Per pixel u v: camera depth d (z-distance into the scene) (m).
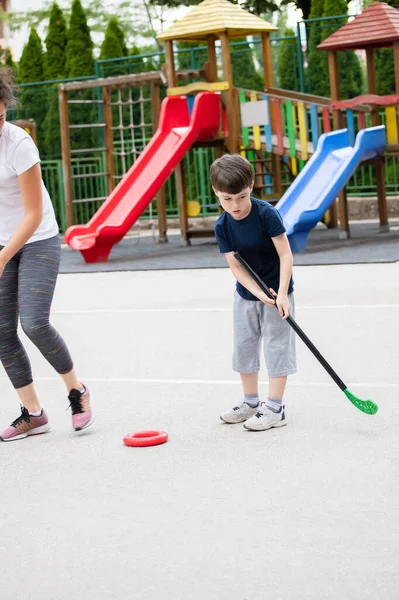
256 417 5.97
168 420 6.35
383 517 4.36
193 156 23.58
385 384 6.92
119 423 6.37
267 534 4.25
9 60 27.58
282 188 22.09
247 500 4.70
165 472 5.24
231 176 5.79
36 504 4.88
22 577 3.98
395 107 17.67
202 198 23.00
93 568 4.02
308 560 3.94
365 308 10.10
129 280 14.04
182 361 8.18
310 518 4.41
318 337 8.79
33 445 6.01
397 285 11.57
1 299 6.09
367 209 22.31
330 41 17.81
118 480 5.17
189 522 4.47
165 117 18.20
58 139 25.14
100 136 25.22
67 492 5.03
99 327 10.17
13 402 7.21
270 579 3.78
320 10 23.91
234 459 5.39
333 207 20.34
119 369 8.06
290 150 18.34
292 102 18.64
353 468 5.08
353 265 13.80
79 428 6.20
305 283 12.29
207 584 3.78
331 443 5.56
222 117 19.22
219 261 15.62
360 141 16.72
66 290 13.42
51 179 24.77
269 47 19.75
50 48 26.28
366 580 3.71
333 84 18.00
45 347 6.05
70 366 6.17
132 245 20.17
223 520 4.46
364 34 17.64
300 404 6.51
